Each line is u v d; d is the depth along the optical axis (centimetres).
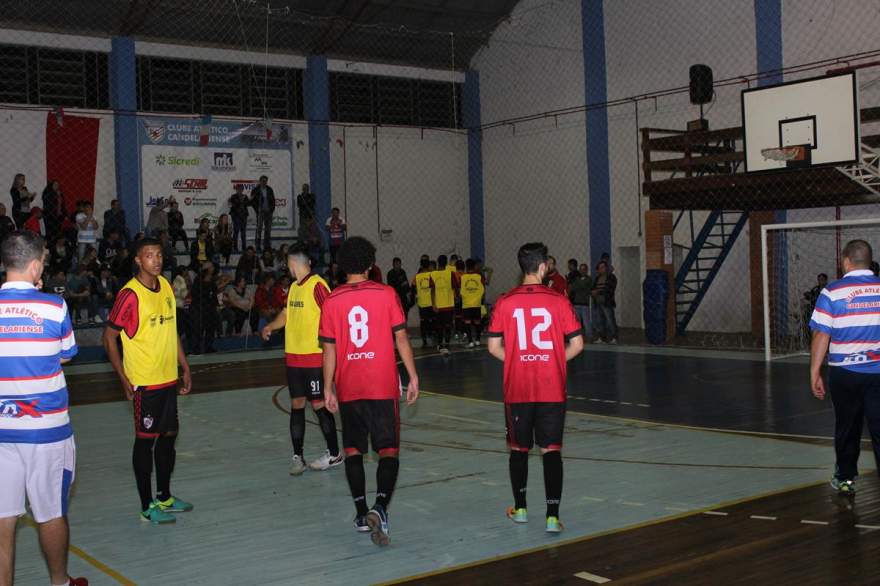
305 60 2217
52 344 346
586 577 386
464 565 407
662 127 1964
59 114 1861
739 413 838
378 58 2331
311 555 431
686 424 789
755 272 1659
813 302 1438
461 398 1013
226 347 1708
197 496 565
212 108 2089
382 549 437
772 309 1630
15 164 1839
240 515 514
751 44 1769
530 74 2297
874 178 1296
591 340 1719
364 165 2300
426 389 1099
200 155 2048
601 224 2119
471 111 2477
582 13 2134
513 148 2372
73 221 1767
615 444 702
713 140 1509
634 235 2038
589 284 1689
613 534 450
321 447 736
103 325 1584
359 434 459
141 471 498
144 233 1836
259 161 2133
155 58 2022
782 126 1363
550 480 451
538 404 452
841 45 1620
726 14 1812
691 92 1581
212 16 2006
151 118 1983
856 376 495
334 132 2245
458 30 2328
